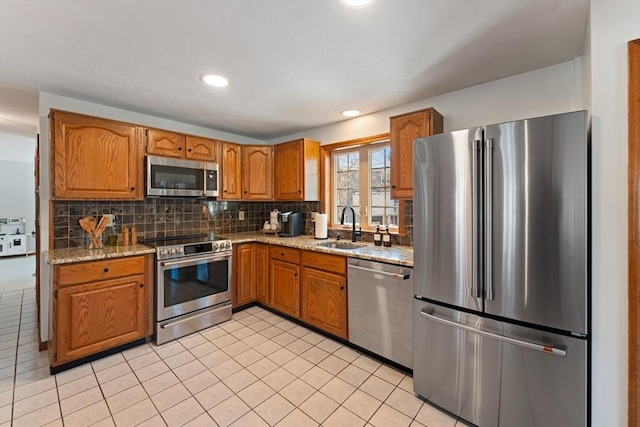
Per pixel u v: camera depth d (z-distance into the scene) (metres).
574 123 1.31
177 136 2.98
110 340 2.32
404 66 1.97
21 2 1.30
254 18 1.44
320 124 3.40
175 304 2.65
